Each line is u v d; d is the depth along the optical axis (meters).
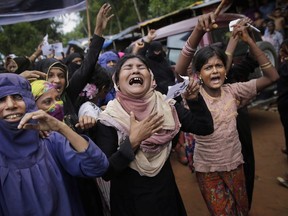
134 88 1.79
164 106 1.89
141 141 1.71
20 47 20.03
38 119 1.39
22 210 1.41
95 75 2.60
